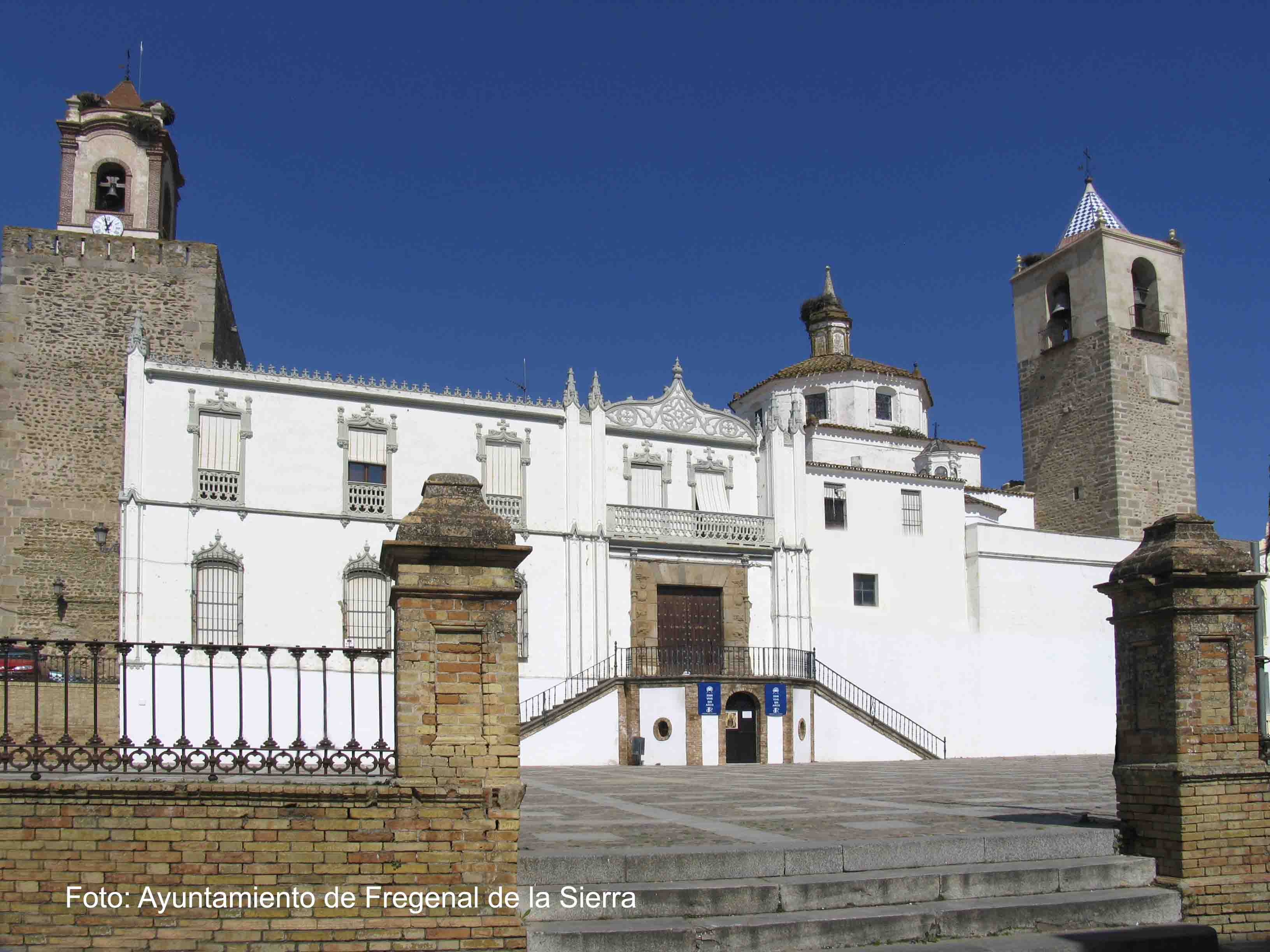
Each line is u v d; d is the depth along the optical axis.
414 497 38.41
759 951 10.16
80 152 43.84
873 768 34.31
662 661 41.31
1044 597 47.94
